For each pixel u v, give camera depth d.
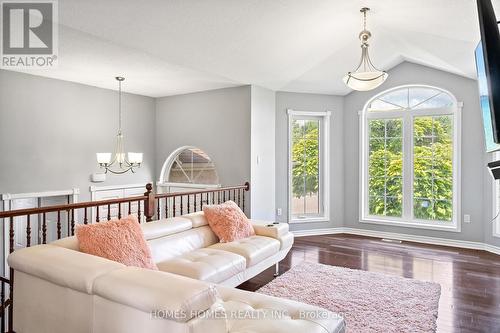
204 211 3.51
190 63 3.90
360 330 2.36
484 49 1.69
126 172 5.41
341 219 5.67
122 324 1.50
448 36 3.42
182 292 1.35
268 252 3.27
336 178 5.64
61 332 1.79
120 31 3.00
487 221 4.46
